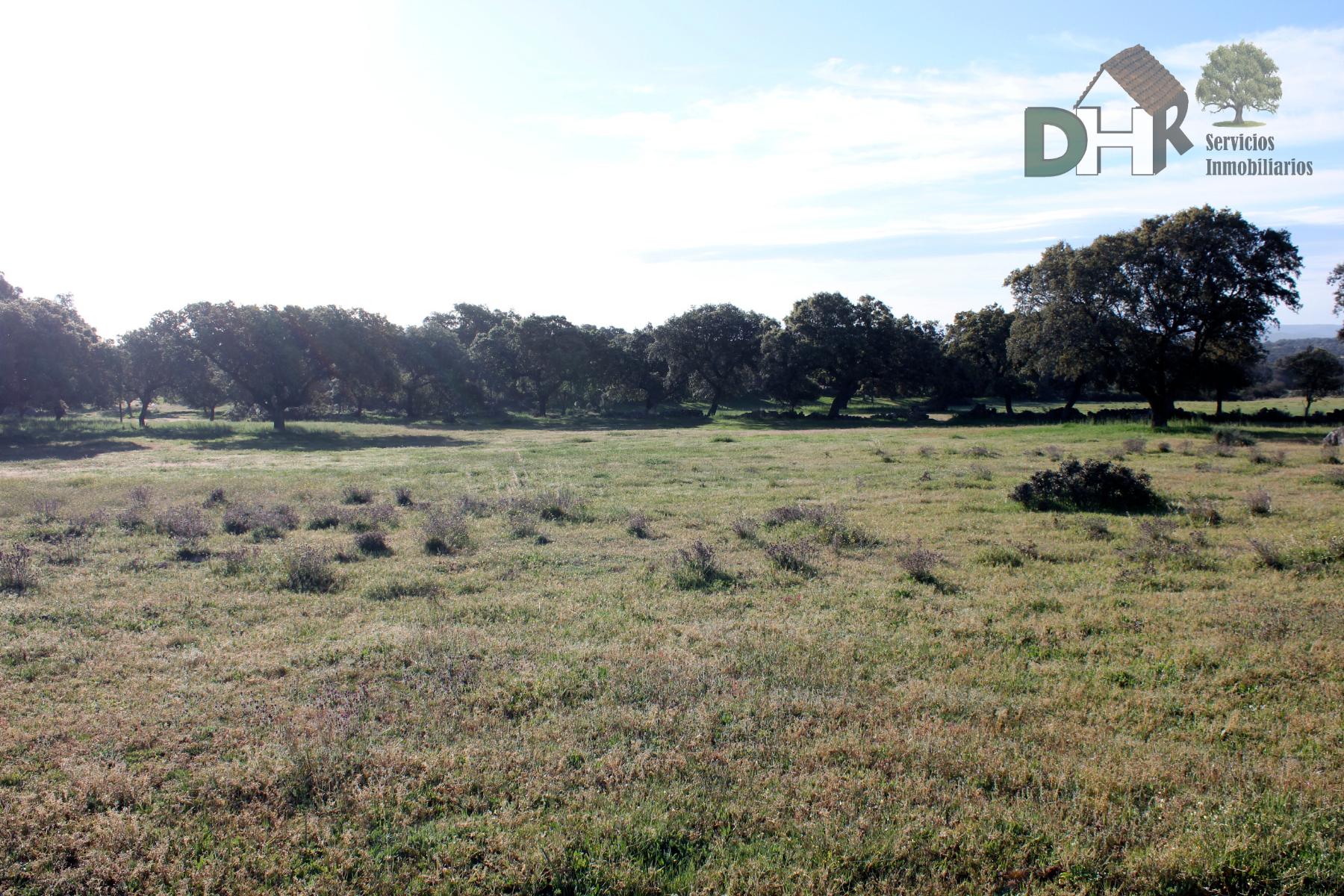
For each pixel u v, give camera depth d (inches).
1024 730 218.7
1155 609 333.1
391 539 522.6
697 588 379.2
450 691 247.1
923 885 155.9
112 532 537.0
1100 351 1477.6
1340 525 501.7
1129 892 154.5
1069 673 263.1
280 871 159.3
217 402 2239.2
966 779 193.8
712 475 893.8
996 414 2418.8
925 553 411.2
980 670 265.4
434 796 187.3
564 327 2795.3
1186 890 155.6
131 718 228.5
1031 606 343.3
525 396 3063.5
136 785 189.9
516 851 163.9
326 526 583.2
